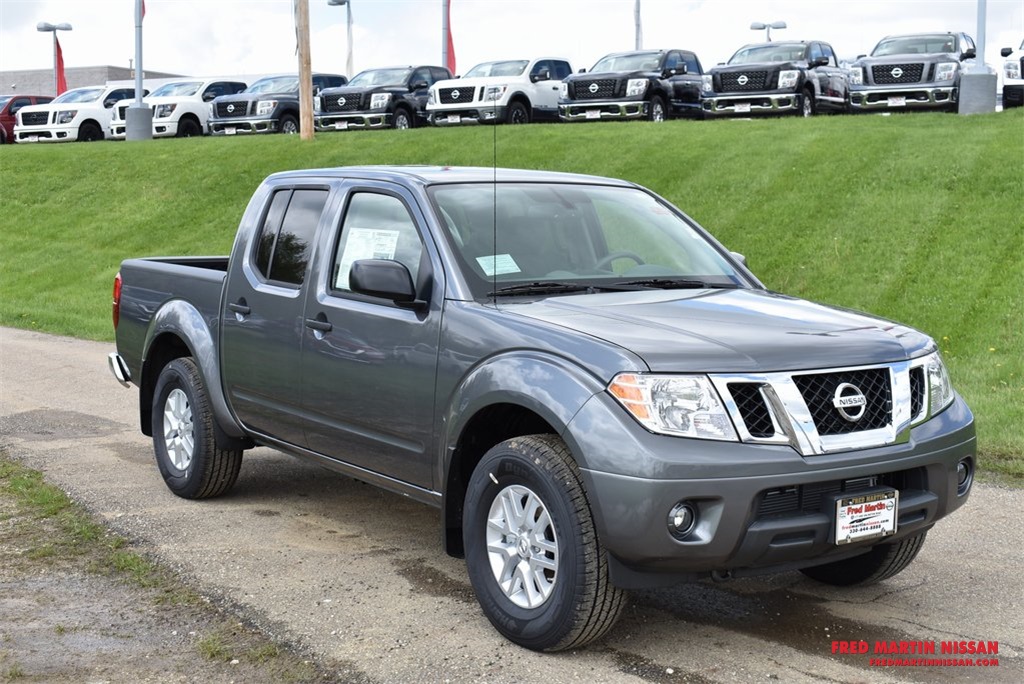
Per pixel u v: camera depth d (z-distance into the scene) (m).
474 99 26.19
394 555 5.66
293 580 5.27
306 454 5.89
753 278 5.68
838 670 4.28
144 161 26.14
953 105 22.44
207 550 5.71
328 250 5.68
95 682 4.12
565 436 4.18
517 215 5.41
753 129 20.16
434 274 5.02
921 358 4.61
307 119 25.42
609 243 5.54
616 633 4.65
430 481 4.99
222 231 21.27
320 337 5.54
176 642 4.51
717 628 4.73
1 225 23.42
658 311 4.72
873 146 17.53
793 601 5.09
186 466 6.68
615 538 4.06
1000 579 5.38
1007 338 11.03
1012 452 7.63
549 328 4.46
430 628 4.68
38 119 34.25
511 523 4.52
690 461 3.98
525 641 4.42
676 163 18.55
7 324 15.51
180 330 6.62
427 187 5.36
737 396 4.13
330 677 4.18
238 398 6.27
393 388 5.09
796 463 4.08
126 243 21.44
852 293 12.89
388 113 27.72
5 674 4.18
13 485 6.92
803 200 15.81
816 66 23.56
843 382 4.27
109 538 5.90
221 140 27.55
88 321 15.47
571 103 25.08
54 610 4.86
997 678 4.22
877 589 5.26
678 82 25.48
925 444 4.44
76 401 9.88
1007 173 15.23
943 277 12.77
